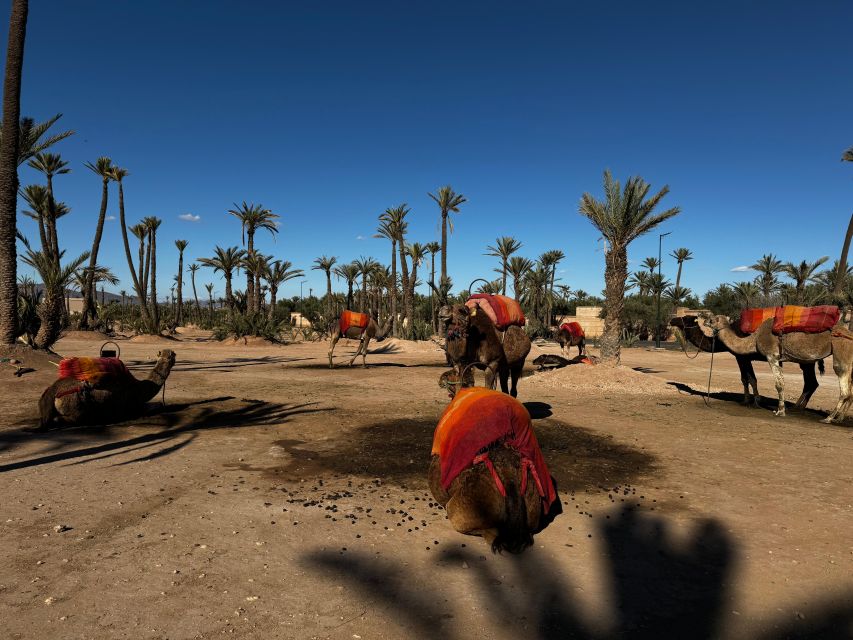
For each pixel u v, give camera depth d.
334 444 7.58
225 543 4.20
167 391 12.09
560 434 8.56
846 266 33.78
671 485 6.00
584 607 3.38
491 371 7.74
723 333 12.12
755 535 4.60
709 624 3.22
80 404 8.01
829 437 8.67
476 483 4.12
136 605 3.24
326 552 4.09
